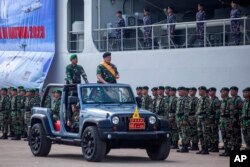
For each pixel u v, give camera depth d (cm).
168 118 2533
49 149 2184
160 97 2573
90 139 1966
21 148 2566
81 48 3275
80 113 2023
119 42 3125
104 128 1925
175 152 2394
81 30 3256
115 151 2427
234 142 2217
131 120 1948
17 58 3494
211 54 2708
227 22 2933
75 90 2105
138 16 3256
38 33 3403
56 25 3344
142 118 1966
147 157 2166
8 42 3556
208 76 2719
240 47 2617
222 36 2839
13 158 2141
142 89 2661
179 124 2431
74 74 2231
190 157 2173
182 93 2450
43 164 1938
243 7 3145
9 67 3509
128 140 1939
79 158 2119
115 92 2102
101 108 2009
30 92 3034
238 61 2623
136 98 2122
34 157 2173
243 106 2152
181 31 3094
